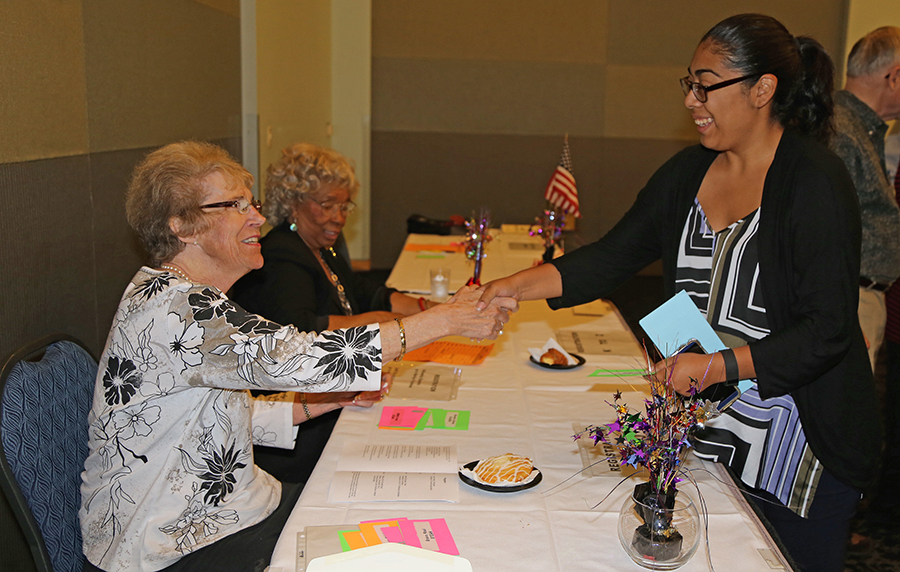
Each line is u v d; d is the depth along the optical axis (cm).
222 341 131
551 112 682
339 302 257
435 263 371
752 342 143
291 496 156
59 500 145
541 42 670
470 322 147
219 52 362
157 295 135
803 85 151
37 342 151
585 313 277
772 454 158
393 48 669
